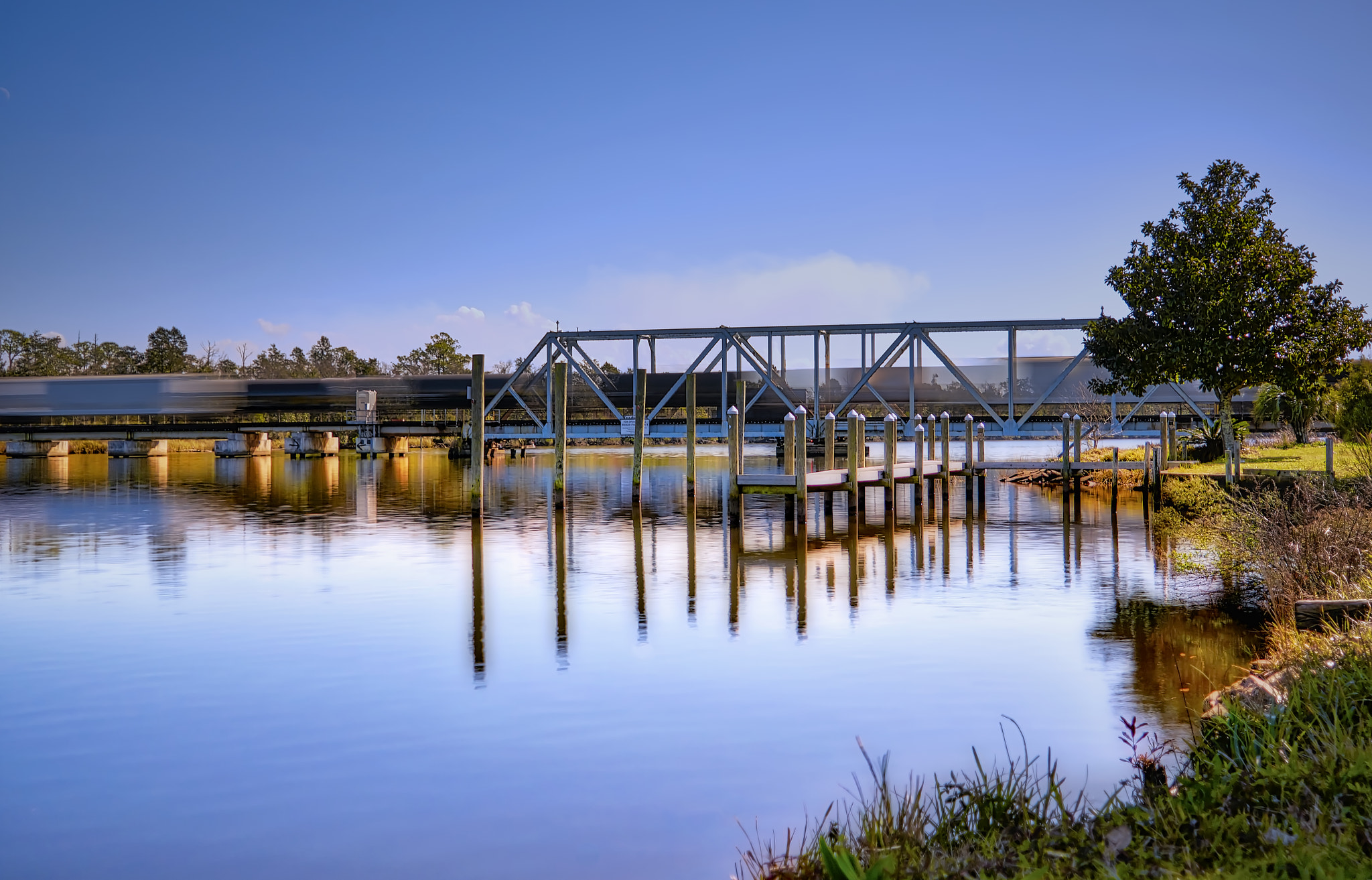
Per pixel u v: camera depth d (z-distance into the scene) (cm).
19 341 14462
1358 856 484
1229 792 612
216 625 1585
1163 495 3547
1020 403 7888
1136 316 3822
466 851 755
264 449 10188
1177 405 7500
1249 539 1709
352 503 4172
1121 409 7369
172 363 15500
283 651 1395
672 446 12838
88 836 793
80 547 2627
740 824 791
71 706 1134
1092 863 542
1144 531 2811
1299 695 759
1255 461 3516
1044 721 1032
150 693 1185
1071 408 7569
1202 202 3591
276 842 777
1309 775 603
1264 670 1029
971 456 3725
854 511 2939
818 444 7481
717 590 1902
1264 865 482
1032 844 591
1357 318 3338
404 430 9725
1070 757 916
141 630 1546
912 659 1309
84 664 1327
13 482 5616
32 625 1592
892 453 3136
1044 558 2283
